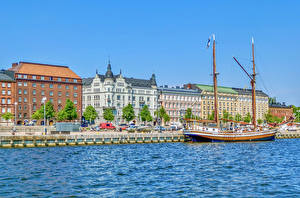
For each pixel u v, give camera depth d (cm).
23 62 18912
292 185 4953
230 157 8000
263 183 5075
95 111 19738
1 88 17538
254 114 13912
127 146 10594
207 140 12012
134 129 13862
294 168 6406
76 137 10619
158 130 15175
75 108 18112
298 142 13225
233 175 5684
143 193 4500
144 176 5594
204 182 5141
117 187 4816
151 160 7438
